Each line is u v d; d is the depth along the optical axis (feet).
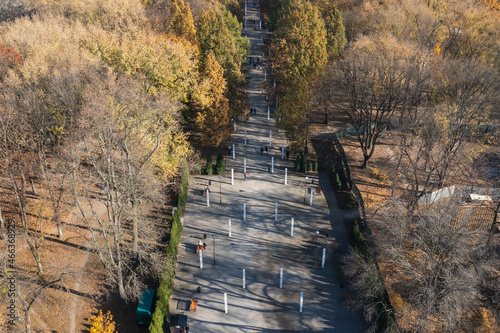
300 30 280.51
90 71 177.88
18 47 219.41
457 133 189.88
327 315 153.58
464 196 163.32
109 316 150.82
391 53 238.48
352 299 157.99
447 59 260.62
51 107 172.76
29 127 162.30
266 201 213.87
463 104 192.34
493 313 148.36
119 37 252.42
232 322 150.92
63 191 187.83
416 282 143.02
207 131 242.17
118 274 149.28
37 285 152.05
